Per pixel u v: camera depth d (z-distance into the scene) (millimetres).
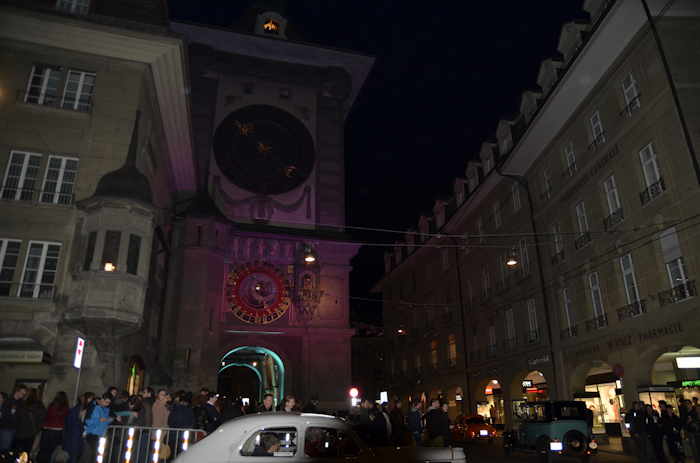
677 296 17875
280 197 37344
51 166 18641
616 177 21422
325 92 40625
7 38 19266
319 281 34969
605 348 21859
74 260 17516
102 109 19516
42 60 19609
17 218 17578
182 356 28516
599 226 22594
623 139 20984
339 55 40781
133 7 21453
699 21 19047
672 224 18062
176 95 22672
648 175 19766
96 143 19062
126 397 12617
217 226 32531
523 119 30500
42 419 12688
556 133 26188
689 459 16188
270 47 39469
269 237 35469
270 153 37969
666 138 18453
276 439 7746
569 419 17484
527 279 28906
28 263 17359
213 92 37938
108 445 10469
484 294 34938
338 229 37625
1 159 18141
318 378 33344
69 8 20562
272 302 34281
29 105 18812
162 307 29188
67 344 16672
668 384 18875
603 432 24234
